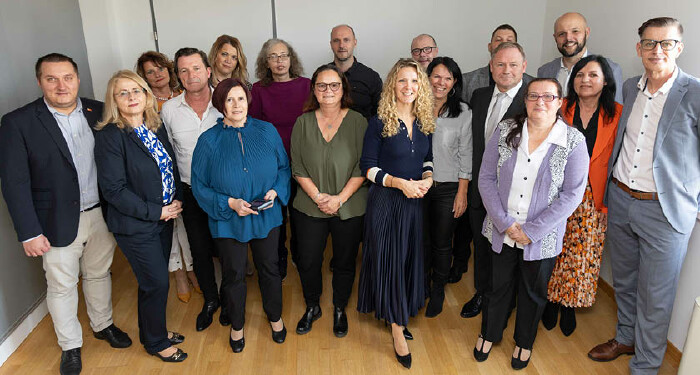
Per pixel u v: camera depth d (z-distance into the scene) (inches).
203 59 102.7
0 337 95.9
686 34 95.2
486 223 90.4
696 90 76.3
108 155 81.8
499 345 99.9
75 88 84.5
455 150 100.9
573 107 92.7
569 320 102.6
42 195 85.0
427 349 98.7
